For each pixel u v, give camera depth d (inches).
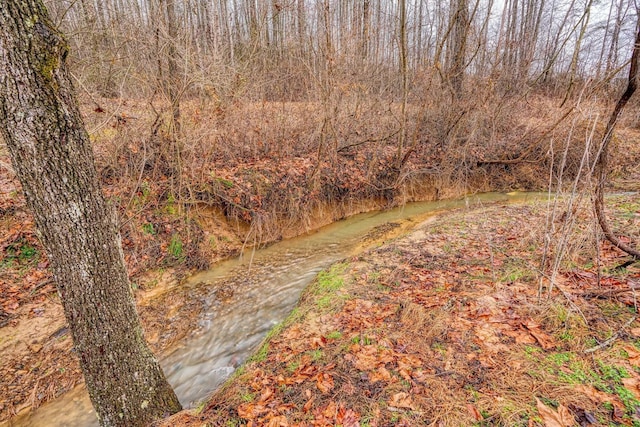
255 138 346.0
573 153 406.3
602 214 136.2
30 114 80.5
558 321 120.3
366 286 183.9
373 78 413.4
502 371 104.3
